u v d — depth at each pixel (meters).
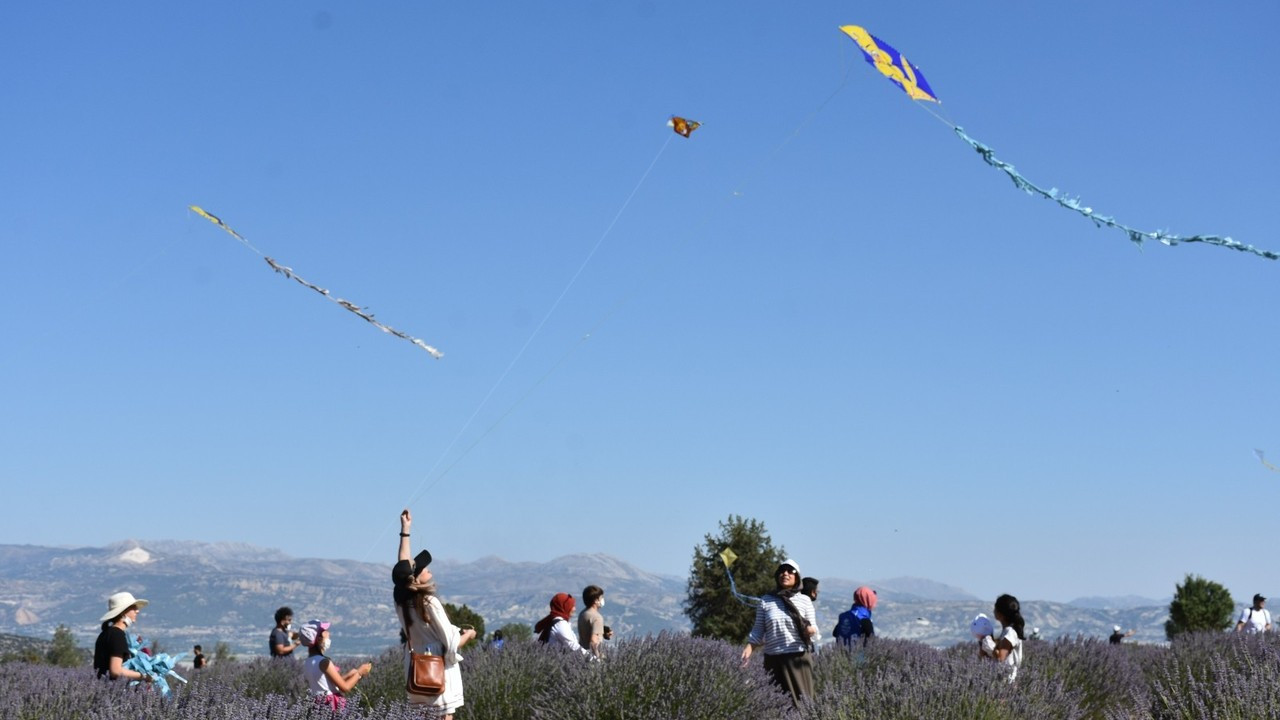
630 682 10.23
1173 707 7.88
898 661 13.29
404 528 8.84
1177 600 43.94
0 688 9.62
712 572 42.28
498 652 12.33
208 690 7.91
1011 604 10.91
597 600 13.23
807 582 13.69
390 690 12.18
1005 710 9.18
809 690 11.83
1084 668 13.12
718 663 10.68
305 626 9.59
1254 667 8.16
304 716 7.36
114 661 10.10
